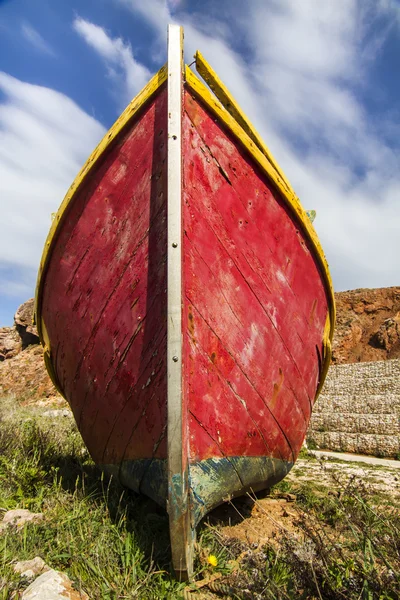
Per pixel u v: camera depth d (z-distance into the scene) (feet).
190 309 10.84
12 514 11.51
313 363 15.38
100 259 12.39
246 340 11.93
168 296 10.07
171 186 10.41
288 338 13.34
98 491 14.24
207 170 11.41
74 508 11.97
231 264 11.69
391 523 10.26
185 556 9.12
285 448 14.24
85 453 20.15
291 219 13.39
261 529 12.85
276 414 13.05
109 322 12.16
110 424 12.77
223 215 11.60
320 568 8.27
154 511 12.94
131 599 8.16
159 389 10.82
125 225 11.84
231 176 11.84
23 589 7.95
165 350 10.72
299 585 8.38
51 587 7.64
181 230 10.38
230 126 11.78
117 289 11.92
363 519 11.38
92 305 12.66
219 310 11.37
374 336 103.81
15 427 21.62
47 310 15.34
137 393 11.44
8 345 130.62
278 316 12.89
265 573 8.84
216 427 11.21
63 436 22.70
